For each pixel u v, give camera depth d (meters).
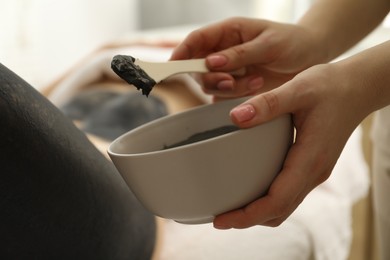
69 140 0.38
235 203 0.35
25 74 1.37
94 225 0.41
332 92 0.37
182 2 1.92
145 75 0.36
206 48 0.55
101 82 1.23
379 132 0.67
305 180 0.37
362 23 0.60
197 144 0.32
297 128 0.38
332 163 0.39
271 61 0.53
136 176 0.34
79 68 1.22
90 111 1.06
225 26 0.53
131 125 0.93
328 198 0.82
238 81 0.54
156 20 1.96
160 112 0.98
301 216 0.72
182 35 1.60
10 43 1.32
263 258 0.60
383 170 0.67
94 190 0.40
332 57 0.59
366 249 1.10
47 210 0.36
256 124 0.34
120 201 0.45
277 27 0.53
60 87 1.18
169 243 0.62
